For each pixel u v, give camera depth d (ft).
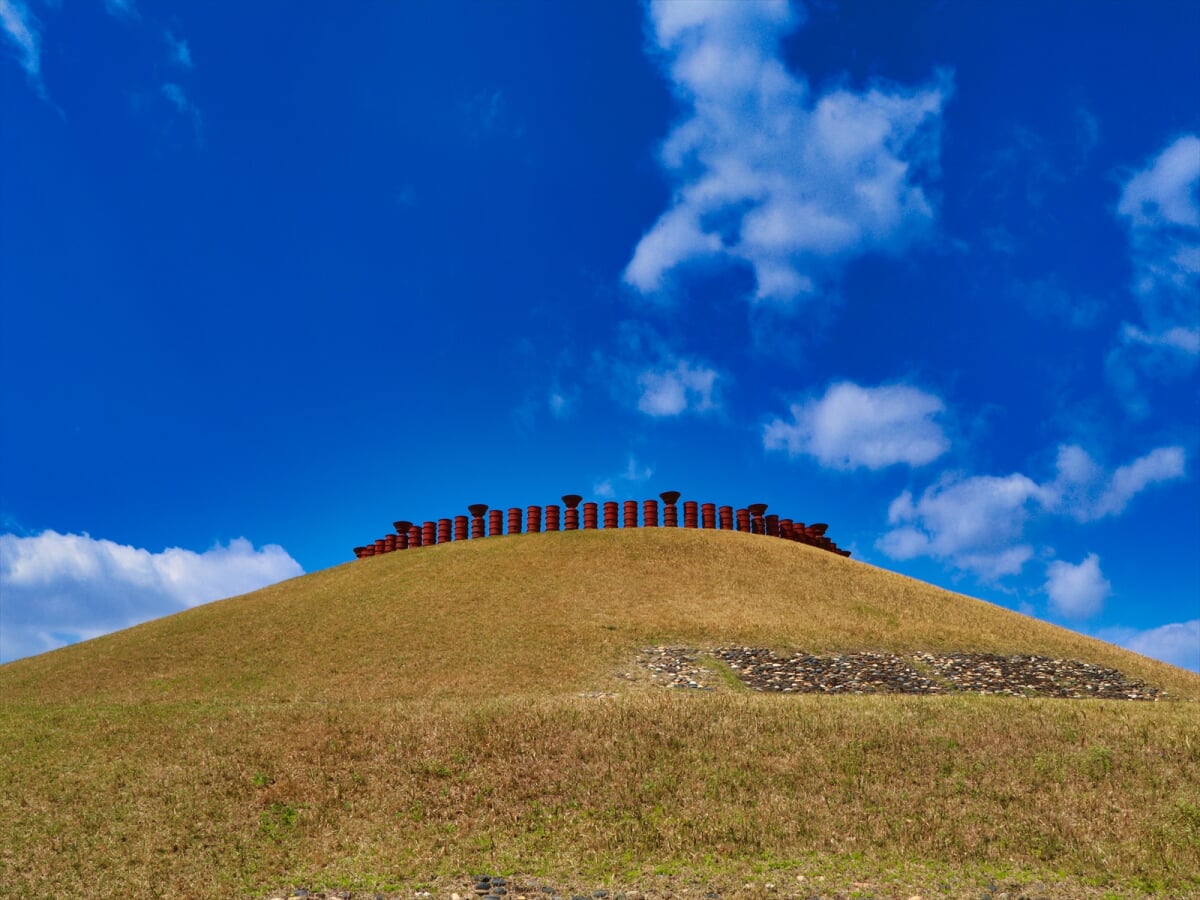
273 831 48.57
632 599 122.21
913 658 98.73
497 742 58.49
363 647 105.81
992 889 39.63
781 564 144.97
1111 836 44.55
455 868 43.16
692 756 55.31
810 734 58.85
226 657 106.52
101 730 70.08
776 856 43.27
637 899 38.99
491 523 174.29
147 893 41.29
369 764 56.54
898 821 46.62
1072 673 97.09
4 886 42.09
